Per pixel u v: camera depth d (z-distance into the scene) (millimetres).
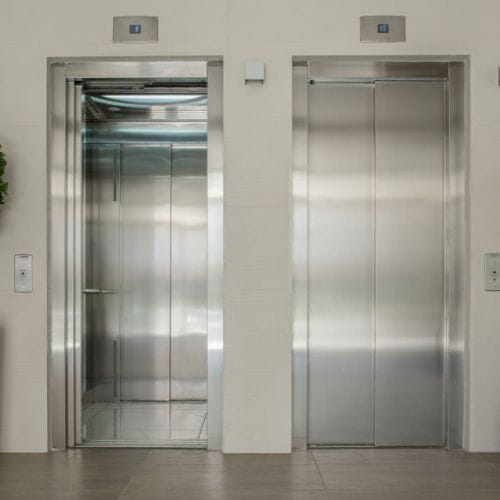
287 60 4555
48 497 3693
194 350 6047
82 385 4828
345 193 4770
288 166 4555
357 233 4770
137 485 3895
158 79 4730
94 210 5352
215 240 4633
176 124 6023
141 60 4645
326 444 4742
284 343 4559
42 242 4590
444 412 4750
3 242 4594
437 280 4766
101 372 5562
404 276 4770
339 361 4746
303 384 4660
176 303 6043
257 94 4559
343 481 3967
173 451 4605
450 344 4695
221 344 4625
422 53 4578
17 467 4242
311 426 4738
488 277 4574
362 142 4785
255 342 4555
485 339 4590
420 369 4754
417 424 4754
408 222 4777
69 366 4750
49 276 4652
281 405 4559
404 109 4781
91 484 3910
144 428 5129
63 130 4676
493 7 4578
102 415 5539
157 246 6047
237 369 4559
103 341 5637
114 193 5957
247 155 4555
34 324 4590
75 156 4797
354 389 4746
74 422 4742
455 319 4688
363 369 4754
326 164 4777
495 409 4590
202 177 6059
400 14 4582
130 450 4633
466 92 4641
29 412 4602
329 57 4605
